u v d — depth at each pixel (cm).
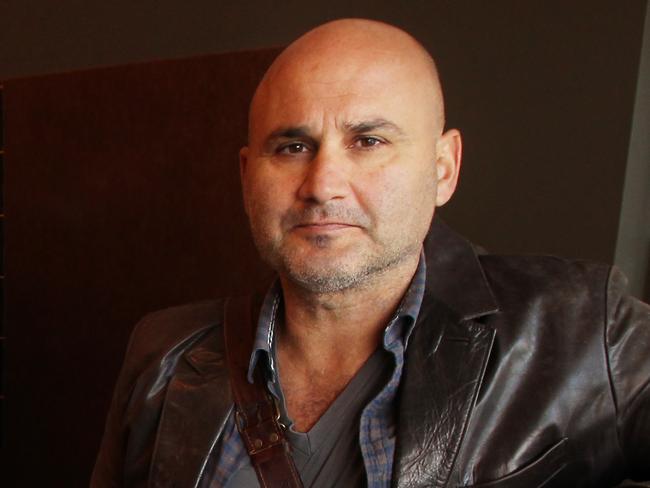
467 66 151
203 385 85
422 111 72
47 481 225
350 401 77
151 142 188
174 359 91
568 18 137
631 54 130
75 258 208
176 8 191
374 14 162
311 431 77
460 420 71
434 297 80
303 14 169
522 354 76
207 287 183
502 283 82
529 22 142
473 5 148
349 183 69
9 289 224
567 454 74
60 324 214
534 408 74
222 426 81
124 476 90
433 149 74
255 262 174
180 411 84
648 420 73
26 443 228
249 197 77
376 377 77
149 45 198
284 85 71
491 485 71
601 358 75
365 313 77
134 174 192
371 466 72
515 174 147
